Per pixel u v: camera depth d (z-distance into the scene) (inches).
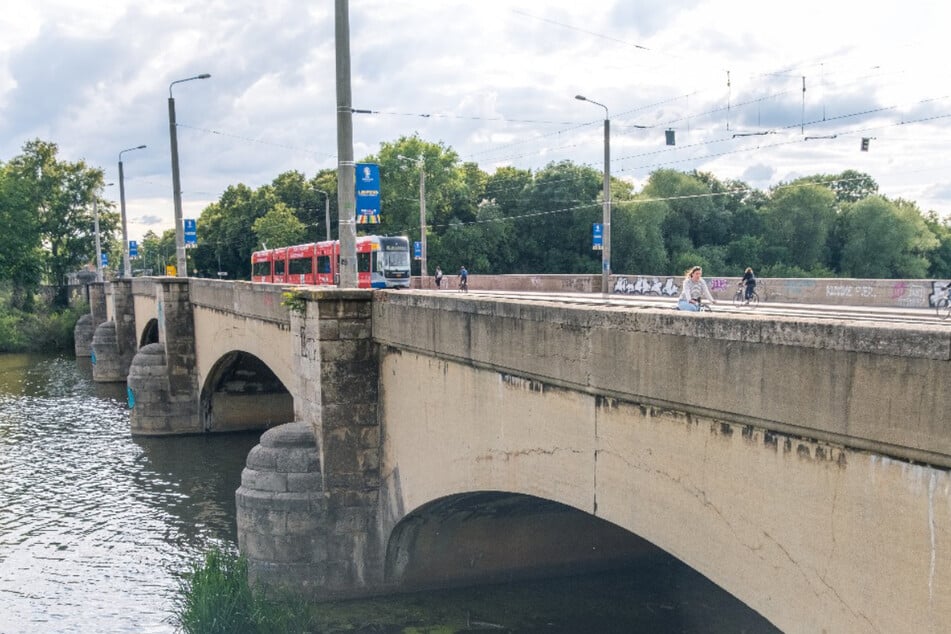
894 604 265.4
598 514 412.5
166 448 1371.8
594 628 617.6
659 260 3378.4
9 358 2856.8
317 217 3941.9
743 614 640.4
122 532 957.8
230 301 1148.5
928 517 253.1
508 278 2159.2
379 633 612.1
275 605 622.2
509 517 699.4
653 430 371.6
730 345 321.4
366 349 675.4
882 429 263.1
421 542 683.4
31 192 3693.4
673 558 760.3
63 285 3863.2
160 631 700.0
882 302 1208.2
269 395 1505.9
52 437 1482.5
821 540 291.0
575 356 415.2
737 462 326.6
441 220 3442.4
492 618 638.5
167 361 1456.7
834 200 3646.7
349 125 681.0
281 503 669.9
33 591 787.4
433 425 580.7
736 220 3767.2
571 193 3516.2
